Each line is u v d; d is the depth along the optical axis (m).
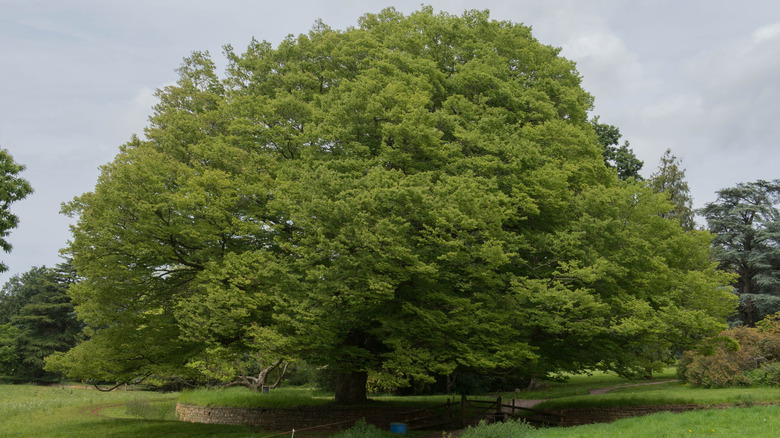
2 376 59.97
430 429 19.25
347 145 17.44
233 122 18.22
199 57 22.34
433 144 16.73
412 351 15.49
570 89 20.34
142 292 17.89
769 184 49.69
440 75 19.16
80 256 16.67
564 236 16.73
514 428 14.68
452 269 16.45
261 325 15.97
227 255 15.59
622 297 16.89
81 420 23.14
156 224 15.76
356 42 20.27
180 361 17.28
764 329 29.84
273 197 16.95
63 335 62.53
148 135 20.06
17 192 17.14
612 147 37.53
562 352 18.77
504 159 17.67
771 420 12.88
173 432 18.28
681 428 12.85
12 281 85.44
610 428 13.81
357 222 13.99
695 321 16.17
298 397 24.03
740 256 46.19
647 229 18.64
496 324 15.73
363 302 14.62
